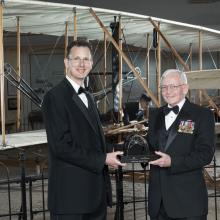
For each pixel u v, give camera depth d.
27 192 7.05
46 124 2.96
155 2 12.64
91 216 3.13
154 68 15.34
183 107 3.15
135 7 12.61
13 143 7.07
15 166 9.62
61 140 2.91
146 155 3.03
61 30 10.32
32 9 7.75
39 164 8.49
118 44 8.56
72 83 3.10
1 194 7.06
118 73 8.80
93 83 11.05
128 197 6.49
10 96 14.20
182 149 3.06
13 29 10.11
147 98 10.47
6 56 14.17
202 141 3.05
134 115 10.67
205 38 11.50
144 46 13.31
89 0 11.75
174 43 12.39
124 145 3.15
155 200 3.16
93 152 3.00
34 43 13.67
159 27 9.12
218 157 10.78
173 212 3.06
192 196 3.07
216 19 13.45
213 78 6.19
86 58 3.06
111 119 9.58
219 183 7.38
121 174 3.85
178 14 13.32
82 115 3.01
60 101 2.97
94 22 9.17
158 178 3.16
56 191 3.03
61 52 14.35
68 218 3.03
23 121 14.07
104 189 3.16
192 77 6.18
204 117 3.09
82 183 3.01
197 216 3.07
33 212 4.94
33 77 14.47
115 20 8.56
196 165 3.00
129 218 5.53
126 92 14.33
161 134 3.16
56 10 7.87
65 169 3.02
